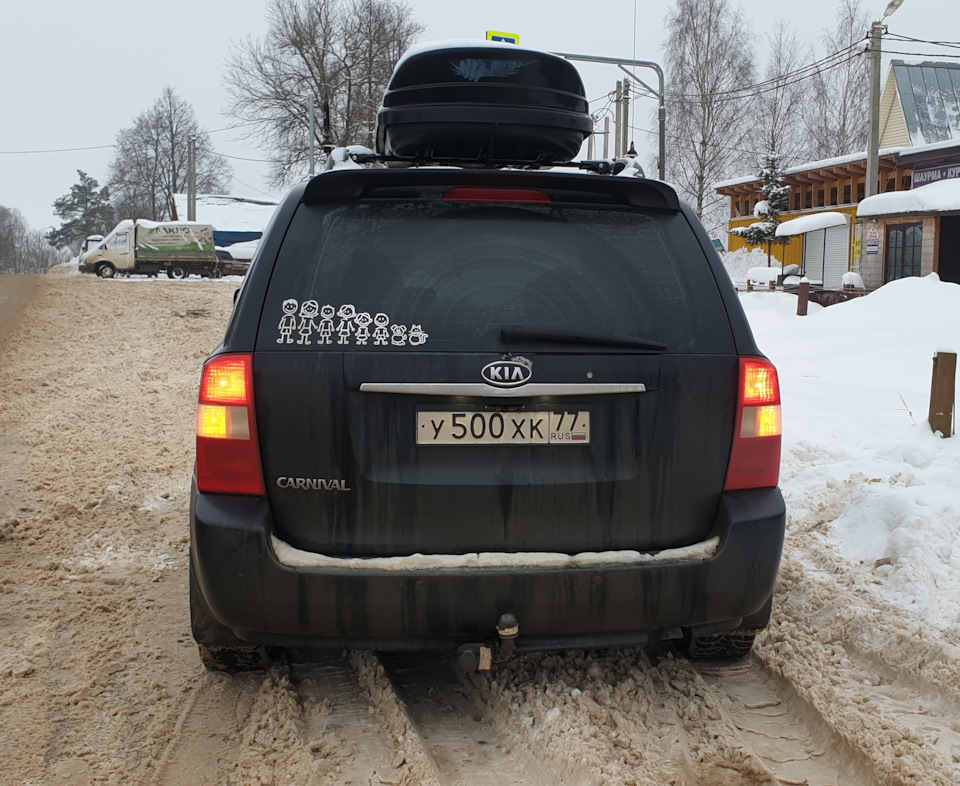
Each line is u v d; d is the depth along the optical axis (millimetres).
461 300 2879
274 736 3016
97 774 2822
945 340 12523
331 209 2969
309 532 2859
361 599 2799
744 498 2984
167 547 4992
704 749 2959
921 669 3410
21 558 4758
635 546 2936
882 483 5816
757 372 2984
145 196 94500
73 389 9242
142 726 3117
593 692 3312
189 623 3984
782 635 3818
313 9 55281
